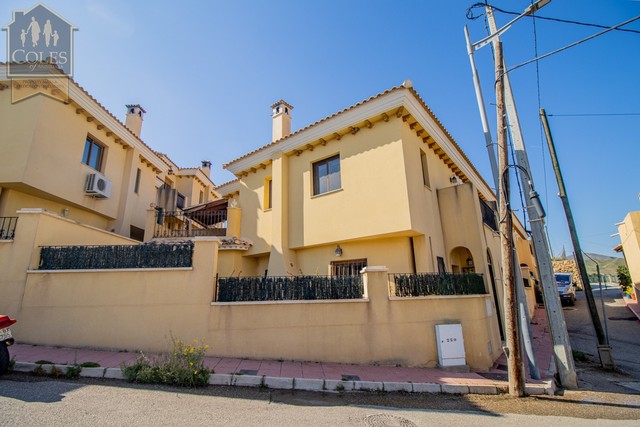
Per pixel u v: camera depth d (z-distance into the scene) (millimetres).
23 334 7641
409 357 7762
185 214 16203
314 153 12367
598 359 10836
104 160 13930
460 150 14242
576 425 4961
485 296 9000
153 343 7613
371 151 10719
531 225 8391
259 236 13570
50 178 10945
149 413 4465
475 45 9031
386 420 4793
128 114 17797
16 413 4125
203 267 8141
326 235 11219
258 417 4617
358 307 7953
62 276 8023
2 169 10031
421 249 10102
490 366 8227
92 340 7633
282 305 7902
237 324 7773
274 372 6586
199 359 6344
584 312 20781
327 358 7609
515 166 8008
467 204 11602
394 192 9938
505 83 8969
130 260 8250
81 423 3980
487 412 5441
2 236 8352
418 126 11188
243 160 14531
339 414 4949
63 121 11633
